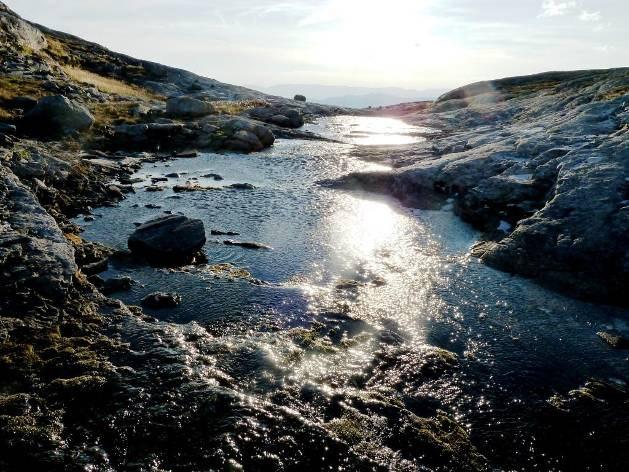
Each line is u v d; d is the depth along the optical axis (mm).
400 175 40094
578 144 33500
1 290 16719
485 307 21406
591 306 21328
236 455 11523
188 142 58812
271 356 16000
